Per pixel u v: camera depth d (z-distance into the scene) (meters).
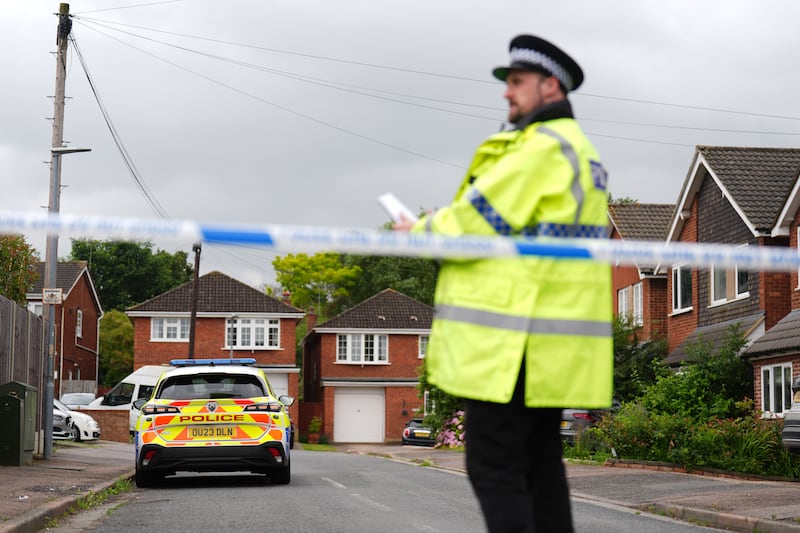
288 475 34.44
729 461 41.84
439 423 83.94
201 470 33.34
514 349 8.61
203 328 127.50
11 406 37.88
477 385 8.65
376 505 26.73
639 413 48.06
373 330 132.12
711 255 8.13
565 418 57.72
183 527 21.45
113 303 188.25
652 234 80.12
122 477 34.44
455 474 42.75
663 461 44.62
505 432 8.91
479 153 9.21
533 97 9.32
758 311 57.56
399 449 88.94
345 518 23.34
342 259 195.12
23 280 64.38
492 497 8.95
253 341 128.00
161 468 32.03
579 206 8.82
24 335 44.22
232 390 33.03
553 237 8.76
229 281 131.50
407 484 35.22
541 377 8.67
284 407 33.38
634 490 32.53
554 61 9.30
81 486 29.55
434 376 9.06
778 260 8.17
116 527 21.44
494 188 8.60
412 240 8.02
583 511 26.59
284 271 191.50
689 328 67.38
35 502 23.77
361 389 131.50
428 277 190.38
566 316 8.79
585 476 38.66
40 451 47.16
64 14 50.06
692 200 67.44
